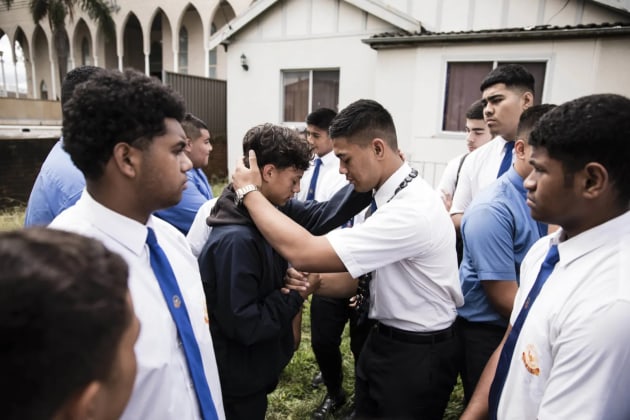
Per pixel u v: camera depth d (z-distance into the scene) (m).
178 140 0.92
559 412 0.82
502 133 2.32
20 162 7.71
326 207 1.73
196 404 0.97
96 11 12.96
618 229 0.85
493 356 1.32
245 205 1.40
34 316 0.39
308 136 3.27
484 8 5.81
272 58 7.73
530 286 1.09
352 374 2.76
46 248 0.44
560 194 0.87
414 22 5.94
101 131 0.83
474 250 1.56
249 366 1.44
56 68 18.19
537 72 5.41
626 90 4.95
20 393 0.39
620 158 0.81
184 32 14.45
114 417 0.54
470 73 5.79
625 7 4.89
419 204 1.44
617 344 0.76
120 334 0.47
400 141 6.39
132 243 0.91
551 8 5.42
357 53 6.89
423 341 1.52
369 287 1.62
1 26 19.92
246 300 1.32
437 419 1.62
